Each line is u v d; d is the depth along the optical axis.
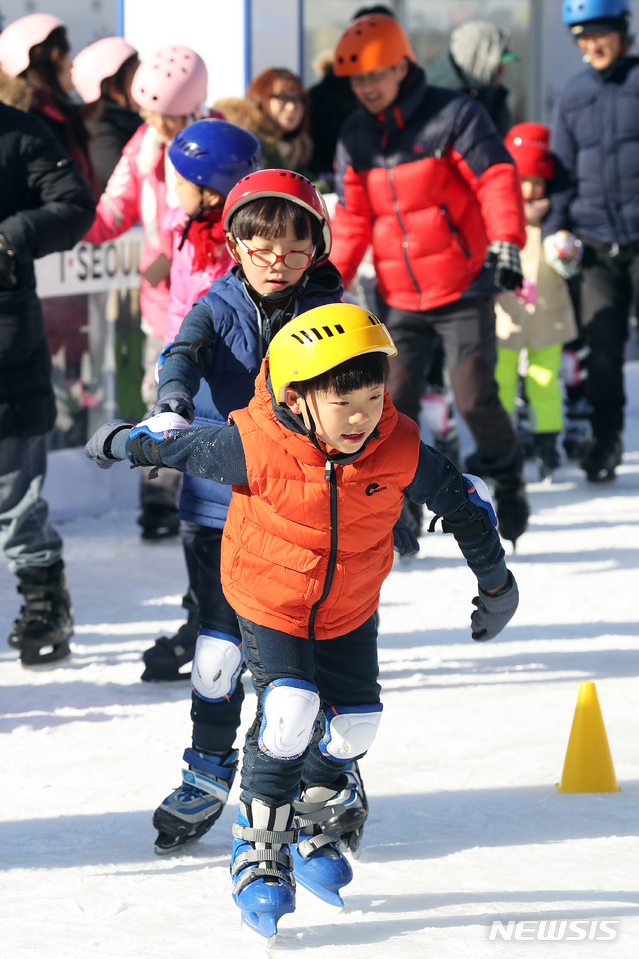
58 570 12.47
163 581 16.16
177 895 7.39
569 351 24.08
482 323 15.82
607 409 21.88
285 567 6.76
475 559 7.22
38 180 11.78
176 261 10.91
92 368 19.81
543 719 10.58
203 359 8.18
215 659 8.05
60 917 7.04
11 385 11.79
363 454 6.54
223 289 8.51
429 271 15.59
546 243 21.11
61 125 16.94
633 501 20.92
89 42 24.08
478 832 8.22
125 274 20.03
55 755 9.88
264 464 6.57
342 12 26.28
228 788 8.21
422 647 12.98
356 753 7.46
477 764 9.52
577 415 24.41
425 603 14.84
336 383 6.21
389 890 7.37
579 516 19.77
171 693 11.62
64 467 19.94
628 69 20.92
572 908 7.04
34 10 23.16
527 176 20.92
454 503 6.99
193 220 9.97
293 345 6.29
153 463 6.92
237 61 21.91
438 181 15.33
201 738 8.16
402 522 7.86
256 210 7.93
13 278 11.49
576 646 12.92
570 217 21.25
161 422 6.93
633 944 6.58
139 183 16.53
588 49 20.92
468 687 11.57
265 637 6.94
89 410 19.98
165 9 22.19
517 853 7.87
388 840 8.14
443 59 22.94
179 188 9.90
